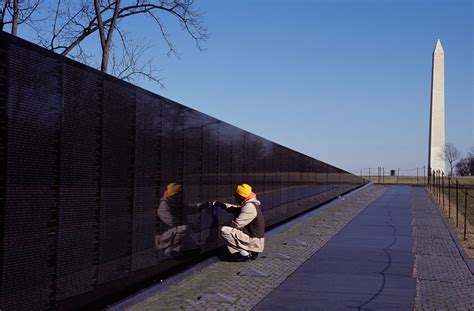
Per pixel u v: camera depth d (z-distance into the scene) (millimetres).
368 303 7672
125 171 7555
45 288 5809
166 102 8914
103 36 15422
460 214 22578
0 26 11812
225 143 12148
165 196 8883
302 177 22734
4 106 5207
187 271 9531
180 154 9523
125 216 7562
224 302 7637
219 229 11766
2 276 5168
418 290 8484
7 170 5234
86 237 6598
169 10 17484
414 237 14883
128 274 7656
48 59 5871
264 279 9211
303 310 7305
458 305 7598
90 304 6699
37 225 5672
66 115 6191
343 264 10688
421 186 54906
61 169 6098
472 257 11594
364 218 20453
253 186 14602
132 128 7758
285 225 17750
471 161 104812
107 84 7086
